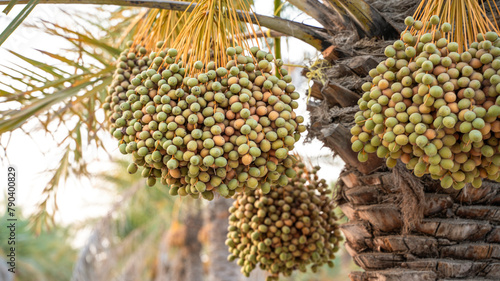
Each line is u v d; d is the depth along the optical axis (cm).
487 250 117
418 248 121
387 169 125
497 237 119
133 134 100
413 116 89
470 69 87
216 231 425
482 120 86
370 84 98
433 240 119
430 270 117
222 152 94
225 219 427
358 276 128
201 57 103
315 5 129
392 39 124
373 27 123
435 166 90
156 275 634
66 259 895
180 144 94
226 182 99
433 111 90
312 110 131
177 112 95
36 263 847
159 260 610
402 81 92
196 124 95
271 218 135
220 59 106
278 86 101
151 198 529
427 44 91
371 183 127
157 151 96
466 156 91
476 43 91
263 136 96
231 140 96
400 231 125
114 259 554
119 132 103
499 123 87
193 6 121
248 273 141
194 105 94
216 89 95
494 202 122
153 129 96
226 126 96
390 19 122
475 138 85
